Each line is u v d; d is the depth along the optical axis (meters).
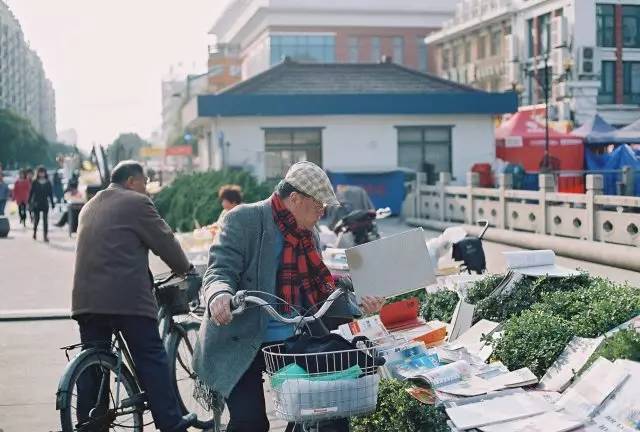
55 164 150.50
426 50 85.94
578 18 44.31
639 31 44.47
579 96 44.16
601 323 6.45
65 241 25.05
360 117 32.94
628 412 5.22
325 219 18.92
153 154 91.44
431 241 10.37
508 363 6.38
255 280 4.81
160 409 5.69
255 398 4.76
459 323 7.39
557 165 32.25
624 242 15.53
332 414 4.16
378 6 84.44
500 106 33.16
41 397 7.98
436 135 33.50
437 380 5.91
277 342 4.76
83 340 5.80
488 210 21.67
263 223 4.82
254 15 85.25
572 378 5.88
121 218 5.79
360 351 4.28
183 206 23.86
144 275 5.82
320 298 4.94
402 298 8.57
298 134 32.75
